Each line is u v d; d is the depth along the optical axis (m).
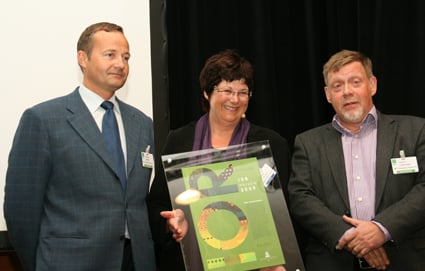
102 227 1.98
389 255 2.16
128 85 2.73
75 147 2.02
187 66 3.21
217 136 2.34
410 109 3.16
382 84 3.12
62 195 2.01
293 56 3.35
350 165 2.30
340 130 2.38
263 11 3.21
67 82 2.62
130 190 2.09
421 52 3.11
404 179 2.20
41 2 2.62
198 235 2.04
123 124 2.21
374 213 2.19
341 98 2.31
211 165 2.15
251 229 2.06
